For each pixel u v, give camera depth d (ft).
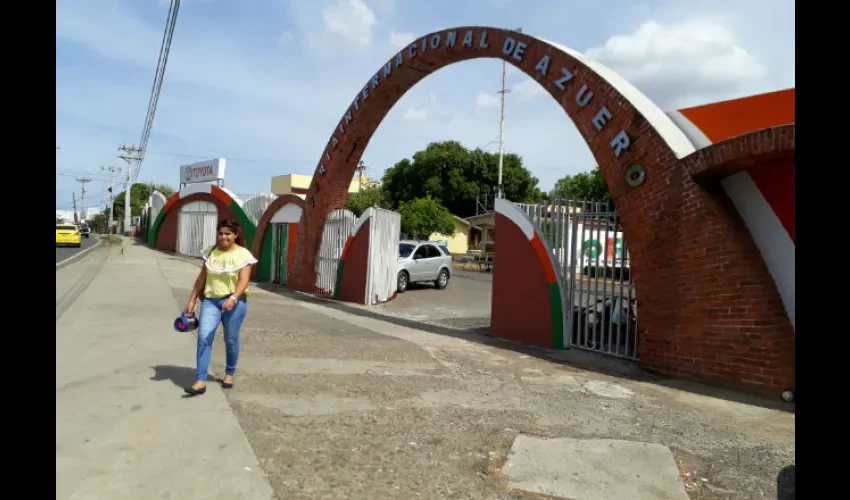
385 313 44.16
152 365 21.21
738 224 22.70
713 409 19.52
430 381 21.57
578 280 29.76
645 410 19.22
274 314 36.58
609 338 28.12
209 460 13.14
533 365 25.68
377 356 25.38
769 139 19.86
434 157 172.14
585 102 27.94
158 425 15.10
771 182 21.68
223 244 18.54
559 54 29.50
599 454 14.82
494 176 171.73
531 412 18.38
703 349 22.81
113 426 14.85
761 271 21.80
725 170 22.49
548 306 30.12
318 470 13.03
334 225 52.37
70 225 108.17
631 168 25.72
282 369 21.85
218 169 89.35
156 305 35.60
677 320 23.79
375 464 13.58
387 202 168.04
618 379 23.47
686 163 23.31
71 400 16.71
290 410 17.10
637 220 25.50
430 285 69.36
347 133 49.08
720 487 13.43
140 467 12.57
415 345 28.76
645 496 12.65
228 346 18.69
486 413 17.99
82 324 28.37
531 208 32.14
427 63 40.06
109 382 18.75
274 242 63.16
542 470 13.70
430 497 12.07
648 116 25.31
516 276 32.24
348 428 15.88
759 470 14.43
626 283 27.63
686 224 23.40
